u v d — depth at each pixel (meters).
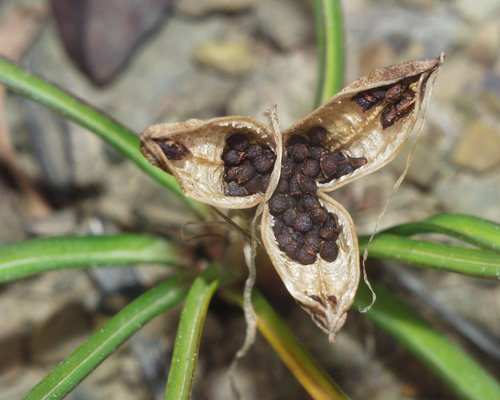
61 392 0.08
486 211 0.13
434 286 0.12
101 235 0.10
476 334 0.11
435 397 0.11
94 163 0.14
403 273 0.12
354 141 0.08
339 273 0.08
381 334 0.12
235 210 0.08
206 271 0.10
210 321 0.12
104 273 0.12
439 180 0.13
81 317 0.13
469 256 0.08
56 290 0.13
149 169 0.10
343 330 0.12
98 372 0.12
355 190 0.12
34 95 0.10
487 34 0.14
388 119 0.08
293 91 0.14
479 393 0.09
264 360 0.12
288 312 0.12
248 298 0.09
